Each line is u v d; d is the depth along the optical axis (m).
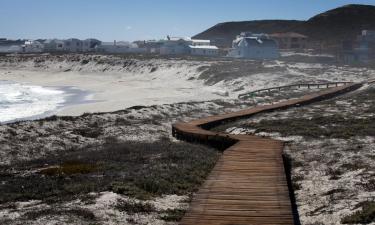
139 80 100.62
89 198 15.49
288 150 24.98
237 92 71.81
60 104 63.81
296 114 39.91
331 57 140.88
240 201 13.91
